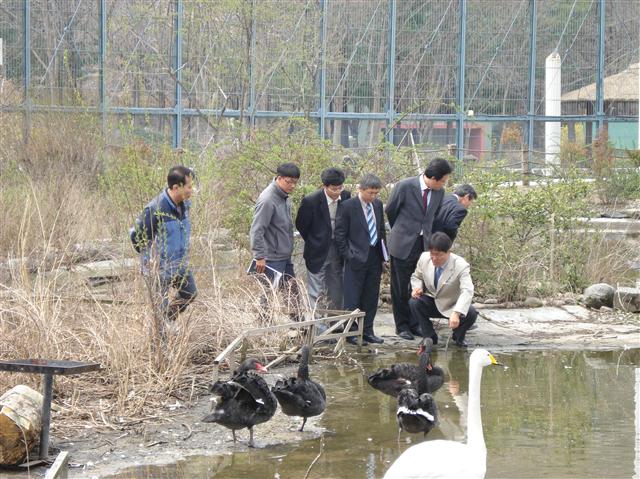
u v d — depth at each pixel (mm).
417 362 11547
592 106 39656
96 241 13820
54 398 9281
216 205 14477
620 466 7848
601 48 39375
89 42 29656
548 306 14812
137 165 11969
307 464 7969
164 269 10289
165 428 8820
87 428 8680
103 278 12672
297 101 34281
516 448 8352
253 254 11922
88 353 9914
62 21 29016
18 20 28203
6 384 9227
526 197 15477
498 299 15055
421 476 6660
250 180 15328
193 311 10867
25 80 27312
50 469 7379
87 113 22109
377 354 12039
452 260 12102
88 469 7723
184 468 7812
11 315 10031
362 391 10305
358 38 35938
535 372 11195
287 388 8633
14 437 7641
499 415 9406
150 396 9508
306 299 12055
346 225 12438
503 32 37969
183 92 32969
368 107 36312
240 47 32000
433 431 8922
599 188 23703
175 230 10414
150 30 32375
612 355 12070
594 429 8914
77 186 17719
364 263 12375
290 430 8930
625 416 9352
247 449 8344
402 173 16016
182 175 10312
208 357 10961
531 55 38344
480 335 13109
